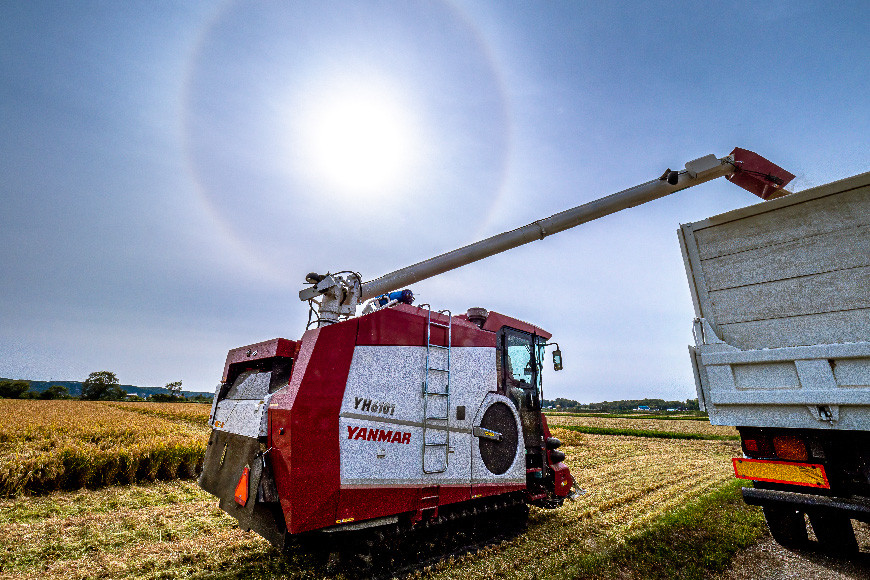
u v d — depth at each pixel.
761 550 5.08
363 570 4.25
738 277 4.14
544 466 6.53
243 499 3.88
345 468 3.93
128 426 14.77
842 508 3.62
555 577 4.31
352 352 4.22
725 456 16.28
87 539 5.14
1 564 4.39
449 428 4.95
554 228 7.08
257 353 4.86
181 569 4.38
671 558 4.76
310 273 5.40
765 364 3.80
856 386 3.33
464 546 5.21
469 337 5.54
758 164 7.23
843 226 3.70
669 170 7.15
